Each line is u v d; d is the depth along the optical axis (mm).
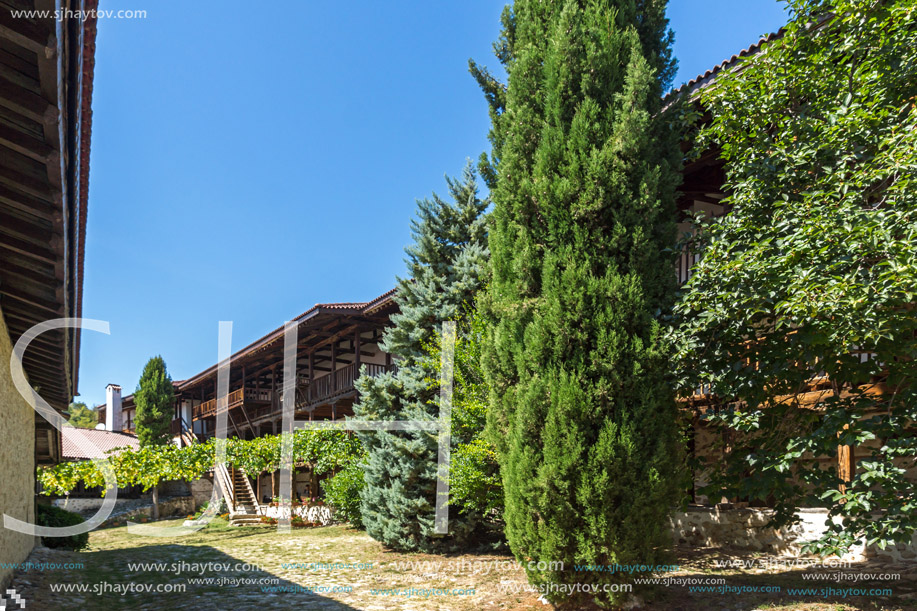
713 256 6039
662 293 6484
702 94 6992
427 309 11594
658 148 6859
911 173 5047
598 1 7008
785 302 5133
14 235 5602
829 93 6277
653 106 6906
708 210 11477
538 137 7047
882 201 5441
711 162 10289
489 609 6695
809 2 6324
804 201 5723
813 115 6387
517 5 7750
